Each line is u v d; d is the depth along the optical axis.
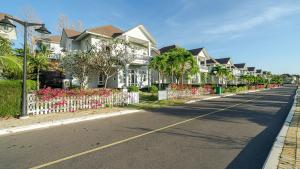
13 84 11.70
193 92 28.36
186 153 6.43
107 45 21.14
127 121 11.53
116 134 8.67
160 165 5.52
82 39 31.41
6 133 8.91
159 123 10.94
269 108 17.12
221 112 14.82
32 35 38.81
